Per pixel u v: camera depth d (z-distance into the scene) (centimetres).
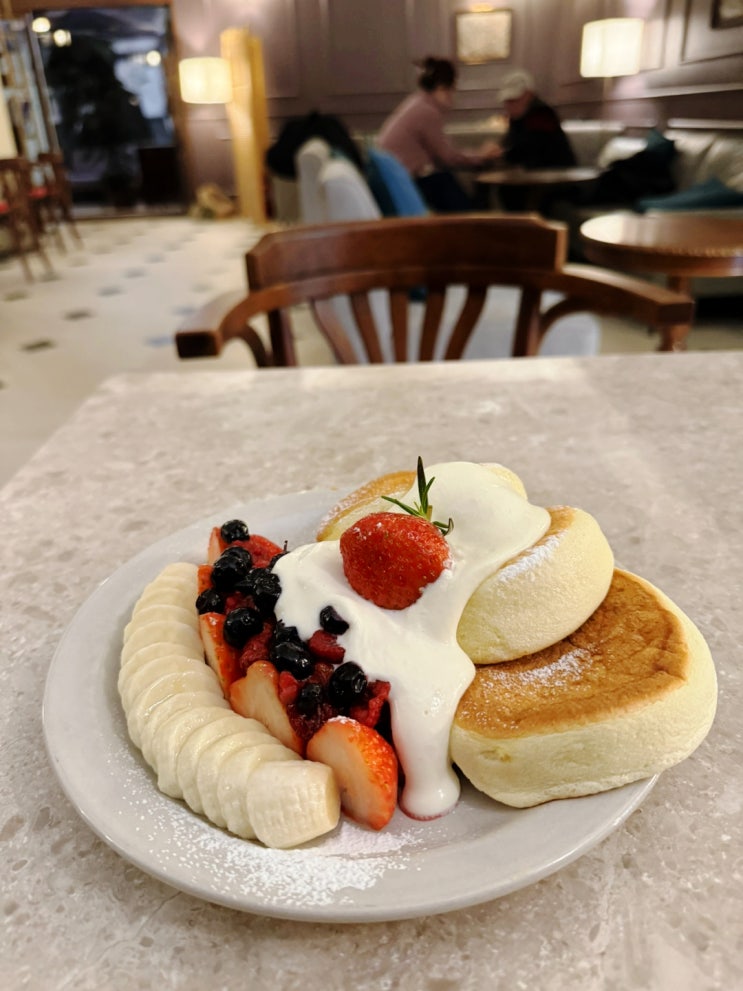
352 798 43
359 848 41
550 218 479
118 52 793
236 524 61
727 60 420
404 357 151
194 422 103
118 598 61
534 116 504
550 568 48
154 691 48
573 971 37
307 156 360
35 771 50
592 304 133
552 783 43
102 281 511
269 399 110
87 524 80
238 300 127
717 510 78
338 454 93
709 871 42
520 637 47
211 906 41
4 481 238
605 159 525
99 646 55
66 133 825
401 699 44
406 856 39
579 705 43
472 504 51
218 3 694
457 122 696
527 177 444
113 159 840
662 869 42
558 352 238
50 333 397
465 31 664
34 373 338
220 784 42
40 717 54
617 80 568
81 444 98
